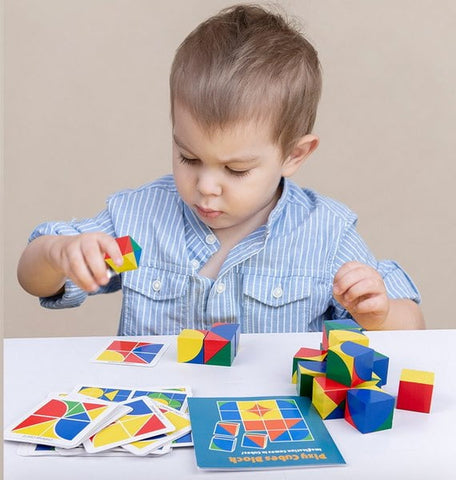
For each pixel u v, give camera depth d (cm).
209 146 90
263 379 64
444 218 208
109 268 72
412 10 193
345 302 82
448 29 195
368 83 196
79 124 195
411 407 59
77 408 55
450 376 66
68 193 198
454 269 212
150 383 63
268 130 93
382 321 85
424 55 196
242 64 92
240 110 90
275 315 106
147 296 107
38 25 188
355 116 198
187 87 91
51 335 203
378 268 112
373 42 194
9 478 47
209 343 66
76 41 190
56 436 51
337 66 194
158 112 195
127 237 72
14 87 191
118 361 67
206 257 107
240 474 48
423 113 200
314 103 105
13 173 195
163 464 49
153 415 55
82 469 48
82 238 74
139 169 198
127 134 196
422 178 204
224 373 65
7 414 56
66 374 64
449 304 214
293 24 117
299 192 116
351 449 52
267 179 96
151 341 73
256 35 98
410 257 210
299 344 73
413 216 207
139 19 189
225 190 94
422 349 72
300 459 50
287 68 96
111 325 206
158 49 191
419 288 212
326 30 191
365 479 48
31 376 63
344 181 202
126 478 48
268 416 56
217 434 53
